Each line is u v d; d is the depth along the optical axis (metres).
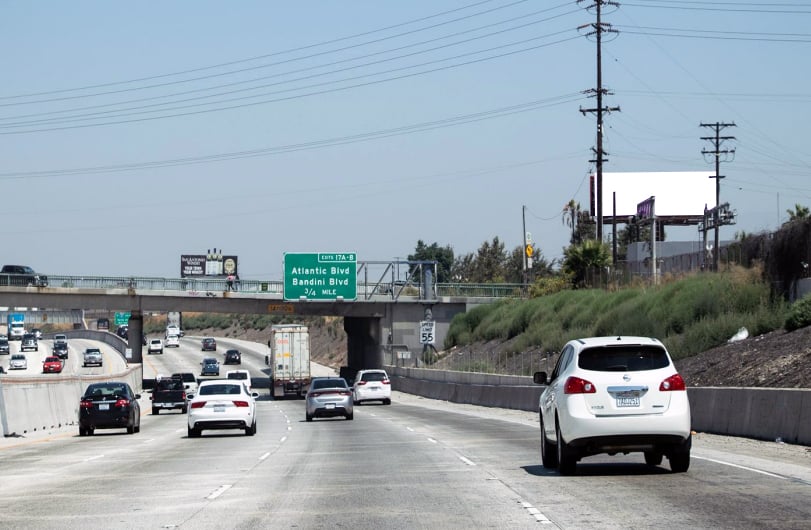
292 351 95.50
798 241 53.09
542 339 83.00
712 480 19.98
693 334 55.09
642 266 96.31
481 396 70.75
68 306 94.50
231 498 19.30
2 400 45.72
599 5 82.75
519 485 20.27
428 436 38.53
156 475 24.62
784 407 29.50
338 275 96.69
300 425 51.25
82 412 45.50
